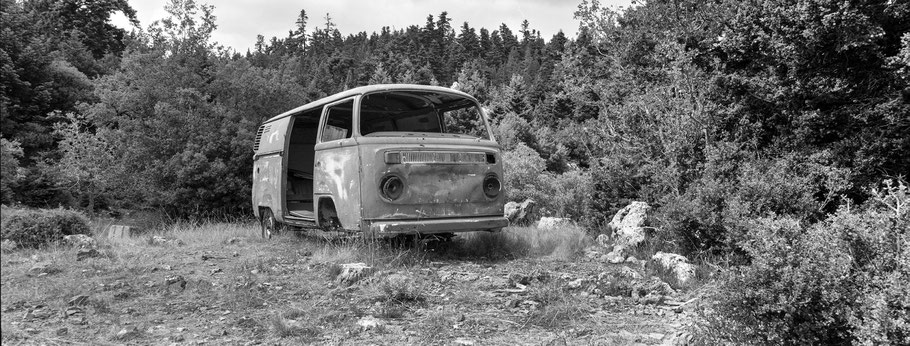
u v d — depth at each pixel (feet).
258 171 33.88
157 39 60.49
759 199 25.75
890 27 31.65
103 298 16.40
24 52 49.47
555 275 21.56
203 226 38.91
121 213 58.39
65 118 63.67
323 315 15.35
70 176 48.67
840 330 11.87
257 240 30.78
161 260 23.31
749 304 12.69
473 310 16.60
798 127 32.58
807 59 32.68
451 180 25.07
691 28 41.19
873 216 14.46
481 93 226.38
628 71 53.26
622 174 36.94
